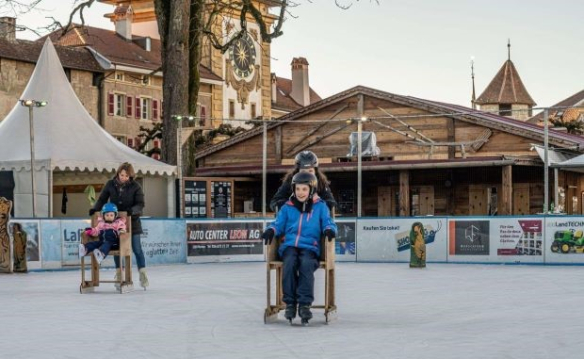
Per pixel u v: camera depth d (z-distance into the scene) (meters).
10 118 32.56
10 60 64.56
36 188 30.11
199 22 37.06
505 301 14.79
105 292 16.67
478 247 26.09
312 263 11.88
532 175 42.72
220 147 51.81
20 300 15.16
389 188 45.22
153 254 25.91
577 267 24.42
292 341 10.27
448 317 12.59
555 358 8.94
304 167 12.50
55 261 23.67
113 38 75.69
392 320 12.29
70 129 32.06
